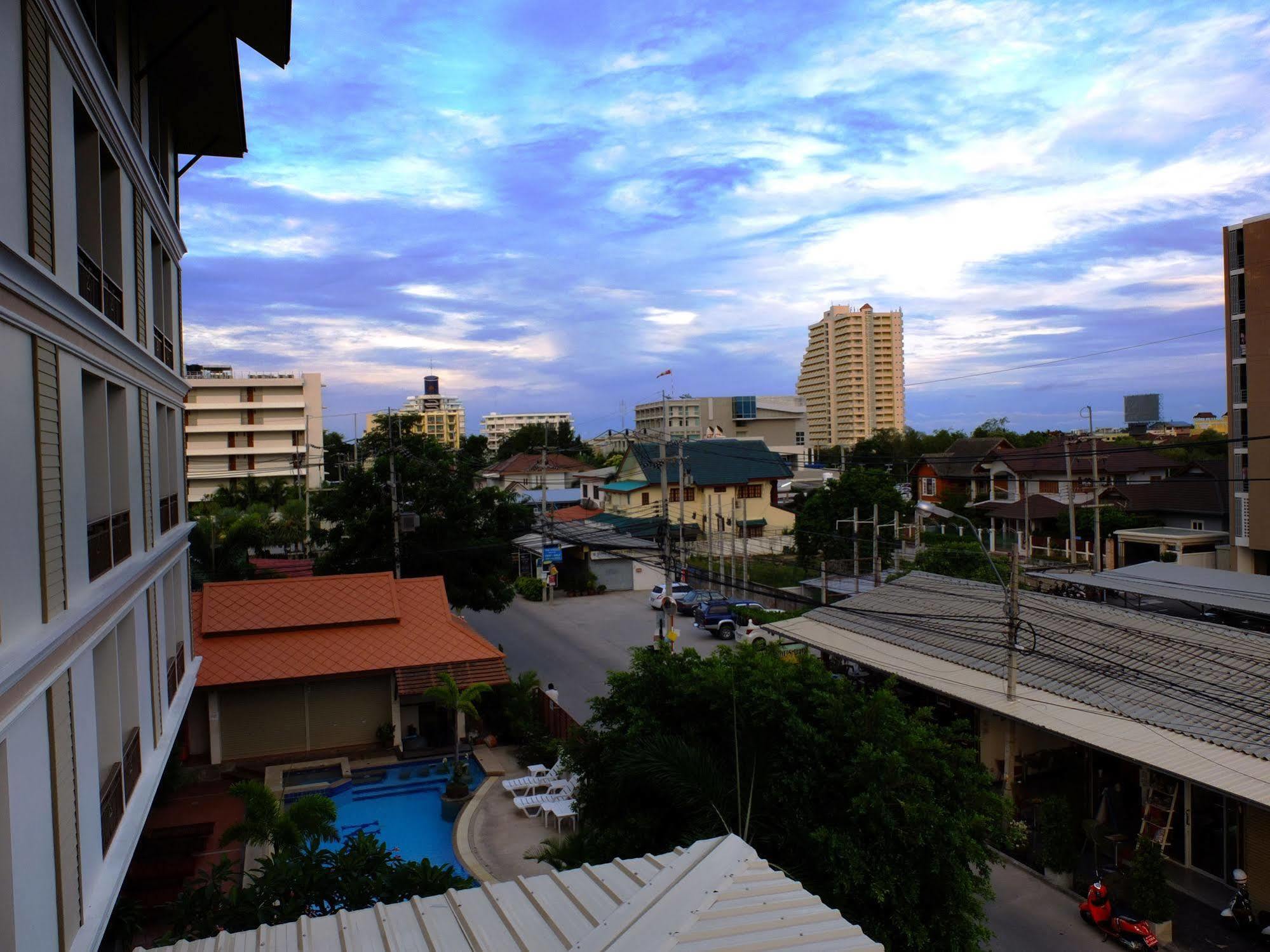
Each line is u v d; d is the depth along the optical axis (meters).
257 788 15.27
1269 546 42.38
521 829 19.38
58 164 8.59
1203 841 16.86
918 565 40.03
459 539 33.75
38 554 7.82
